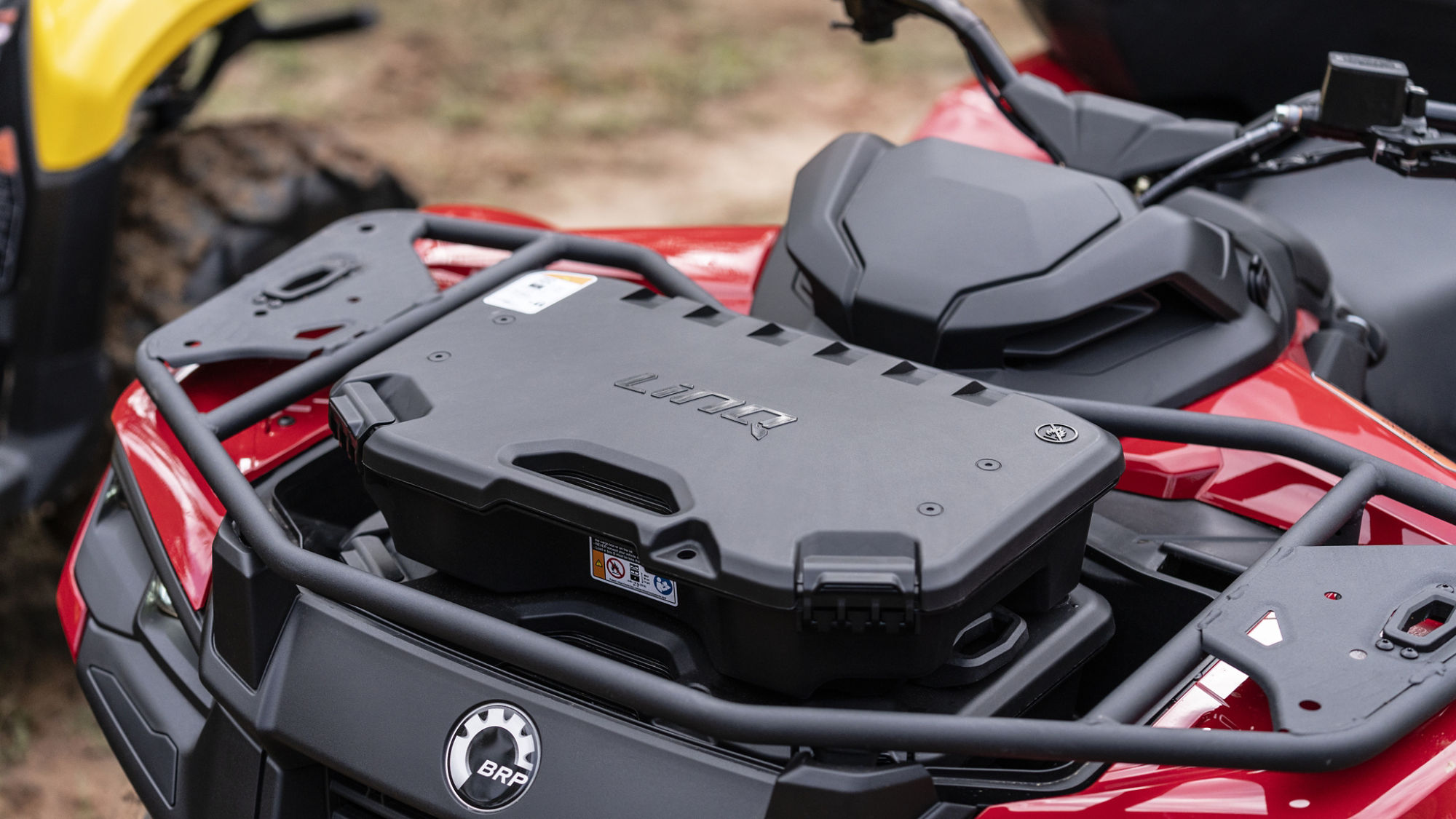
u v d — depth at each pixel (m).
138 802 2.06
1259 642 1.12
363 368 1.35
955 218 1.53
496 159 5.06
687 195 4.88
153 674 1.47
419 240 1.98
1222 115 2.58
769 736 1.01
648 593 1.20
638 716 1.17
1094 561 1.40
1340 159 1.70
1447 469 1.43
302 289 1.62
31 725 2.49
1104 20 2.42
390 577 1.36
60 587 1.66
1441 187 2.38
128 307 2.54
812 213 1.62
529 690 1.19
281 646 1.29
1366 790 1.10
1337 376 1.74
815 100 5.75
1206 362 1.51
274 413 1.47
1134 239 1.49
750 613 1.09
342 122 5.23
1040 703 1.31
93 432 2.40
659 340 1.38
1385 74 1.52
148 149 2.73
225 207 2.65
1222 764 1.01
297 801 1.31
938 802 1.11
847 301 1.52
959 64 6.15
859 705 1.16
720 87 5.80
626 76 5.88
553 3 6.59
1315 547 1.22
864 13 2.00
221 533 1.32
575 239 1.69
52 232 2.25
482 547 1.25
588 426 1.22
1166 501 1.46
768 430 1.20
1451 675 1.07
